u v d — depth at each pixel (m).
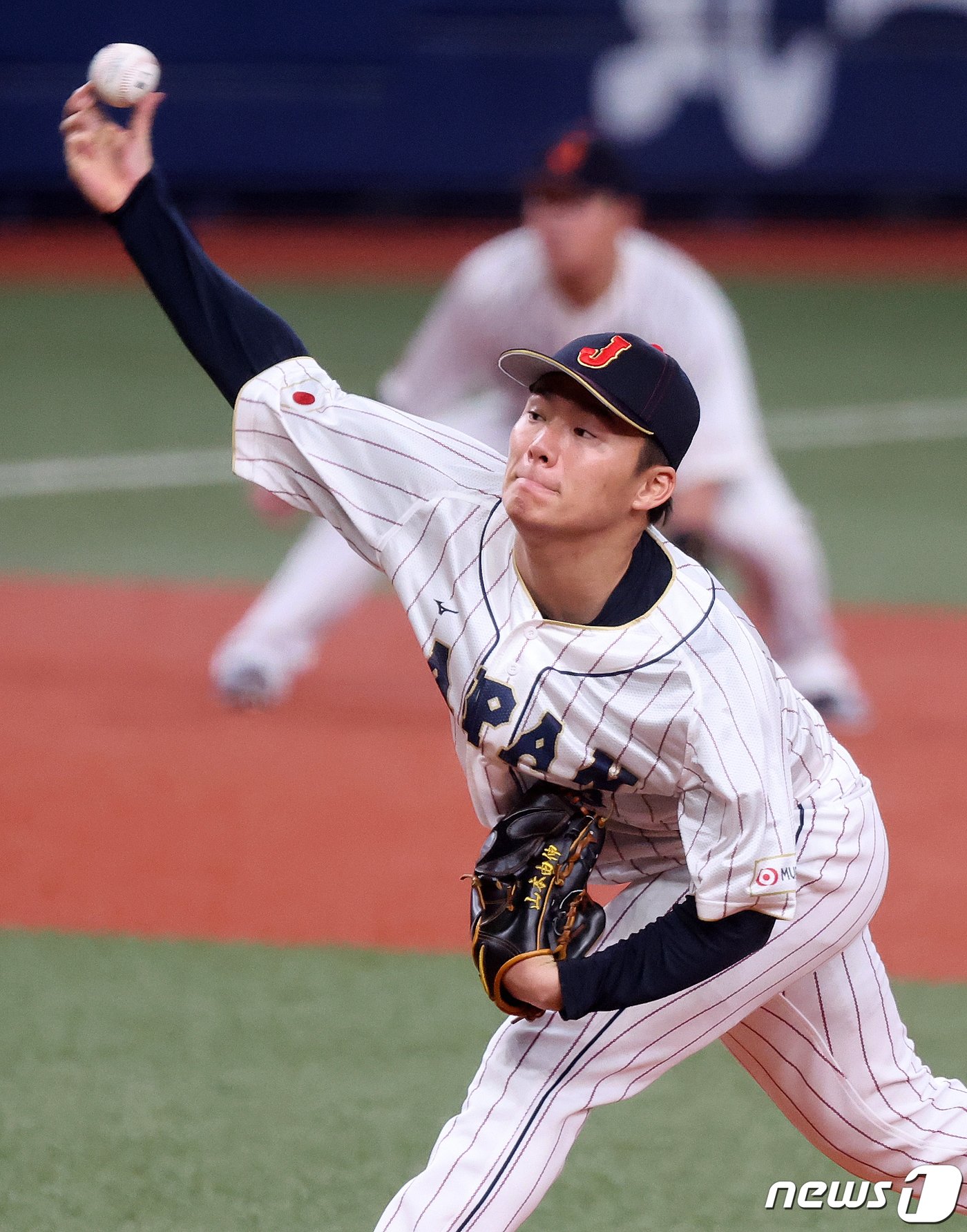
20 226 83.50
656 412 9.26
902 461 47.56
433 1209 10.23
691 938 9.76
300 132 76.25
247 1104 15.37
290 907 19.94
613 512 9.40
